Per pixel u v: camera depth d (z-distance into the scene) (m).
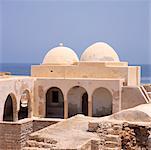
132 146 18.28
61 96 38.25
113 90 33.69
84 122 21.03
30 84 35.09
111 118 19.56
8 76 36.81
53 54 40.59
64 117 35.38
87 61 38.47
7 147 25.78
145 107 20.53
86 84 34.56
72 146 14.95
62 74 37.47
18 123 25.73
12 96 31.50
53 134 17.58
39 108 35.91
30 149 15.88
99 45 40.34
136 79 38.81
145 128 18.06
